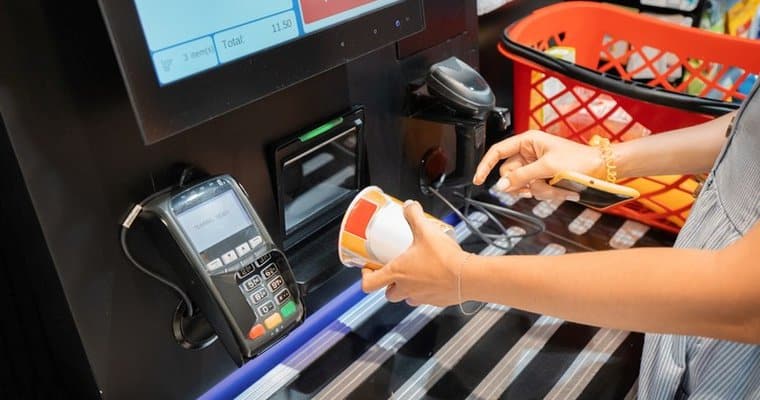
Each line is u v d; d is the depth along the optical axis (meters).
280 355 0.77
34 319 0.64
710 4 1.17
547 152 0.75
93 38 0.53
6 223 0.58
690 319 0.46
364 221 0.68
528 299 0.52
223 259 0.60
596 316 0.50
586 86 0.90
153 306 0.64
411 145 0.86
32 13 0.50
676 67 1.06
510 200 1.02
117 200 0.58
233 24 0.57
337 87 0.74
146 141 0.52
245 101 0.59
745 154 0.58
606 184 0.70
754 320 0.44
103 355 0.62
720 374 0.57
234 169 0.67
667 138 0.72
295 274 0.74
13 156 0.51
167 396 0.69
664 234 0.95
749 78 1.14
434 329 0.80
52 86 0.52
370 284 0.62
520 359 0.75
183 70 0.54
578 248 0.92
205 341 0.69
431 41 0.84
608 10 1.09
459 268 0.56
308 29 0.63
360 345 0.78
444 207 0.94
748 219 0.56
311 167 0.76
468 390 0.72
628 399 0.71
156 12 0.51
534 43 1.07
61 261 0.56
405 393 0.71
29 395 0.69
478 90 0.79
